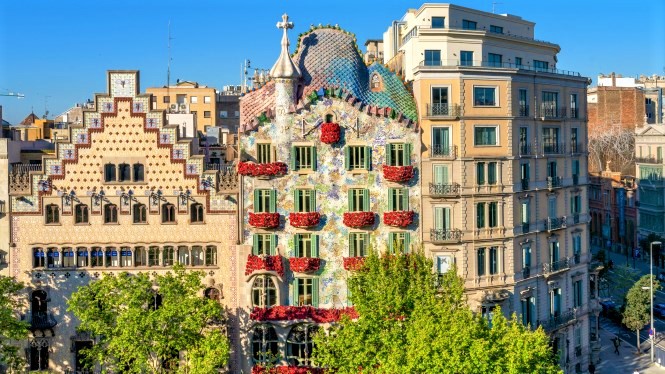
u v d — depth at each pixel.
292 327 71.50
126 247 71.62
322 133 71.00
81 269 71.50
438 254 72.38
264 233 71.69
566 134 83.94
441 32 75.69
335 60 73.88
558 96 82.31
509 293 75.06
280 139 71.56
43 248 71.38
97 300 62.66
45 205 71.25
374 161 72.19
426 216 72.50
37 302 71.69
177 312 61.84
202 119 154.25
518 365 53.34
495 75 73.75
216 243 71.75
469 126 73.00
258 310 70.81
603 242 163.25
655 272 133.25
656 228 140.50
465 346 53.12
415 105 73.69
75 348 71.50
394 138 72.19
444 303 59.59
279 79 71.38
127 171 71.50
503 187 74.56
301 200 71.81
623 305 96.81
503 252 74.88
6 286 64.56
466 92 72.88
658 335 100.44
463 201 72.50
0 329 63.47
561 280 83.25
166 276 64.19
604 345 96.94
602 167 178.12
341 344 58.12
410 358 53.66
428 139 72.31
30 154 76.00
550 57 87.56
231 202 71.75
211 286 71.75
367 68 75.50
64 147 71.19
